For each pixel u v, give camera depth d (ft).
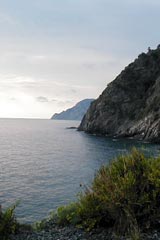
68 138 452.76
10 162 226.38
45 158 249.75
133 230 27.43
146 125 382.42
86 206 32.71
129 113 469.98
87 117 550.36
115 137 428.15
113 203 29.76
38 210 102.12
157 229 28.37
